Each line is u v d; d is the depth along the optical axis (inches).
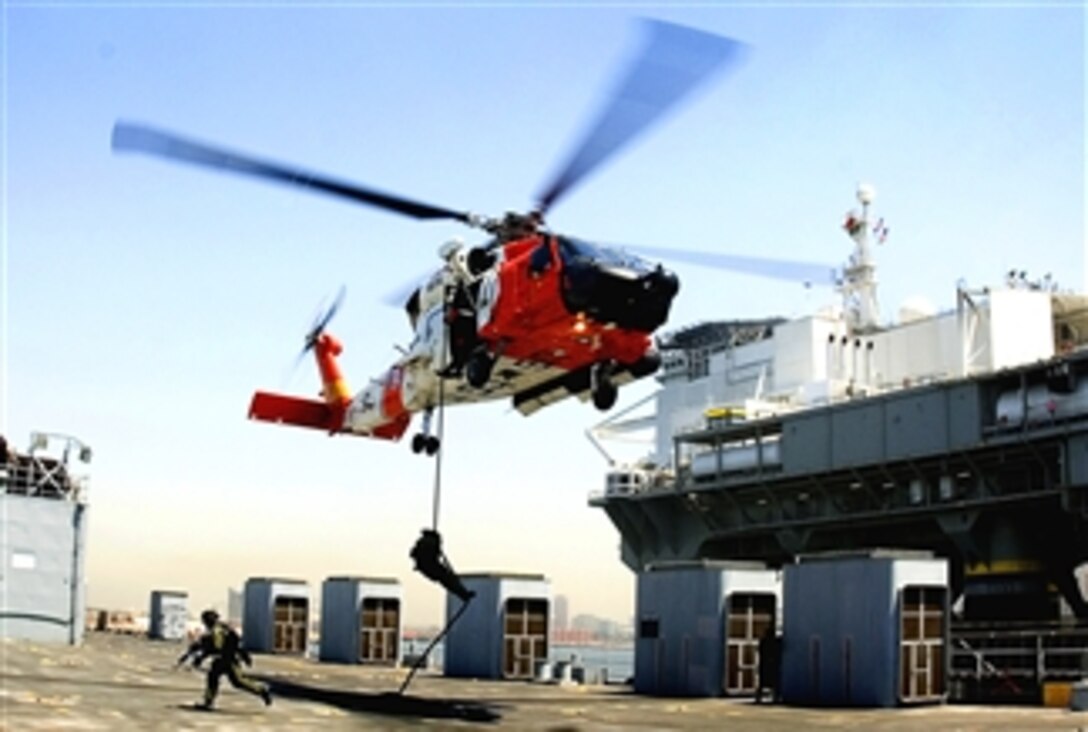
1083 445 2015.3
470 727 1010.7
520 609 1863.9
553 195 1090.1
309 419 1636.3
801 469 2501.2
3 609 1935.3
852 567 1327.5
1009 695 1643.7
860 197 3097.9
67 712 941.2
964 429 2197.3
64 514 2017.7
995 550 2266.2
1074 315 2849.4
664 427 3336.6
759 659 1407.5
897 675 1282.0
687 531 2913.4
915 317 2970.0
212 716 989.2
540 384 1253.1
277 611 2365.9
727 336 3523.6
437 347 1227.2
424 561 1026.1
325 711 1096.2
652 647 1557.6
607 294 1045.8
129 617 3595.0
